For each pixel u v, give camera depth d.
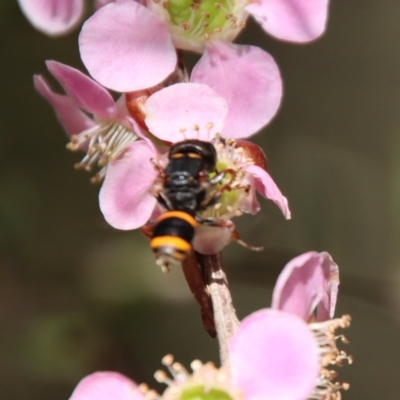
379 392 0.29
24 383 0.28
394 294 0.29
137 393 0.20
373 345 0.30
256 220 0.27
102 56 0.22
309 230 0.29
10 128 0.29
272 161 0.30
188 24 0.22
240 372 0.20
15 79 0.29
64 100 0.23
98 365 0.27
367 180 0.30
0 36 0.28
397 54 0.31
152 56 0.22
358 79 0.31
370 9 0.31
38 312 0.28
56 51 0.29
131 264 0.28
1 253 0.29
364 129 0.30
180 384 0.20
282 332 0.20
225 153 0.21
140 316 0.28
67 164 0.29
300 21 0.22
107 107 0.22
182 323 0.28
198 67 0.22
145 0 0.22
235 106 0.22
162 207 0.21
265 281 0.28
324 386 0.21
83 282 0.29
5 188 0.28
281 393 0.20
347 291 0.29
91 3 0.23
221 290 0.21
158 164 0.21
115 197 0.21
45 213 0.29
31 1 0.22
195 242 0.21
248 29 0.30
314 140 0.30
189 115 0.21
